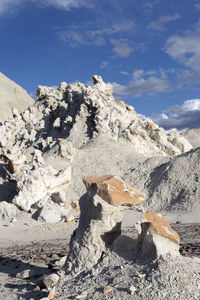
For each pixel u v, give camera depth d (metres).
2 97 138.12
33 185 29.05
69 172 32.59
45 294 8.10
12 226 24.95
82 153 37.81
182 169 32.25
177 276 7.04
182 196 29.38
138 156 38.88
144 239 8.20
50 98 57.84
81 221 9.73
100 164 36.44
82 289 7.81
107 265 8.50
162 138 43.91
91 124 46.81
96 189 9.29
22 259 13.76
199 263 7.69
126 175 35.03
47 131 53.97
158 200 30.36
